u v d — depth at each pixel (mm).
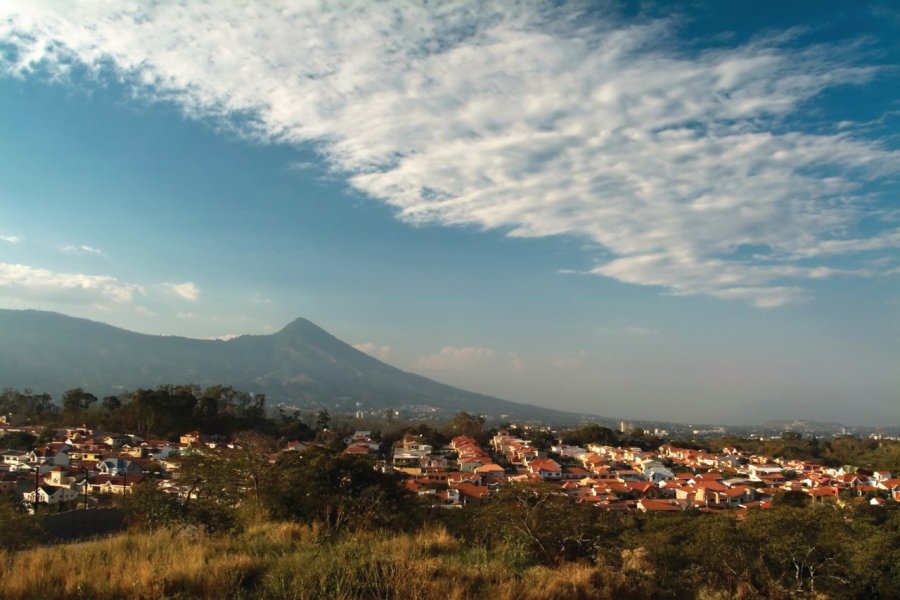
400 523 14000
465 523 15633
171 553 8211
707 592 16078
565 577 8680
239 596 6492
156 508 13039
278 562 7934
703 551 19578
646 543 17656
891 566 18922
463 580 7703
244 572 7375
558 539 13016
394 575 7312
